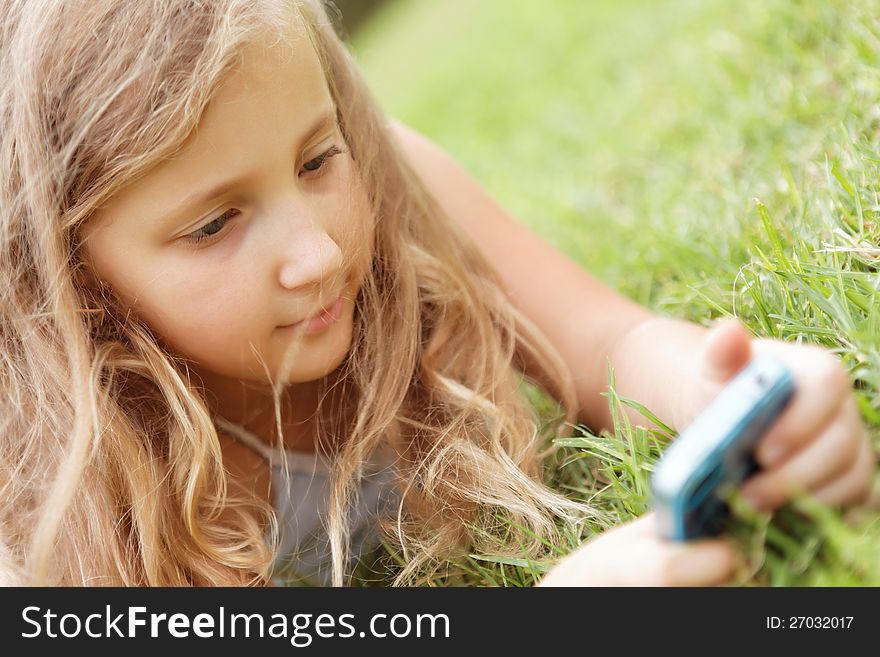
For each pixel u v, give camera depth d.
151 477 1.33
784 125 1.93
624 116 3.03
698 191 2.02
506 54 5.08
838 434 0.88
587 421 1.51
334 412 1.50
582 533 1.26
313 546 1.52
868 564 0.85
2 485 1.32
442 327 1.55
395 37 8.38
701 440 0.84
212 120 1.07
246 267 1.14
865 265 1.27
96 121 1.10
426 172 1.80
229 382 1.41
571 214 2.61
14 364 1.32
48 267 1.20
